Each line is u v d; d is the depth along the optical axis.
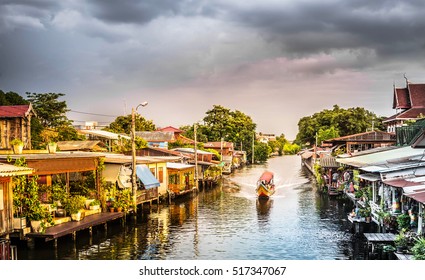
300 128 113.06
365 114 93.12
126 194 27.42
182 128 104.19
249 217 30.97
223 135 101.50
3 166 18.69
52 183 26.64
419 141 28.00
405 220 18.27
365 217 23.73
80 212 22.98
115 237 24.33
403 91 55.81
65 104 55.25
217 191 47.56
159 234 25.34
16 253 18.06
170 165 41.47
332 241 23.22
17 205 19.81
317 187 49.38
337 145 54.50
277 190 47.78
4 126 33.09
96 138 52.03
